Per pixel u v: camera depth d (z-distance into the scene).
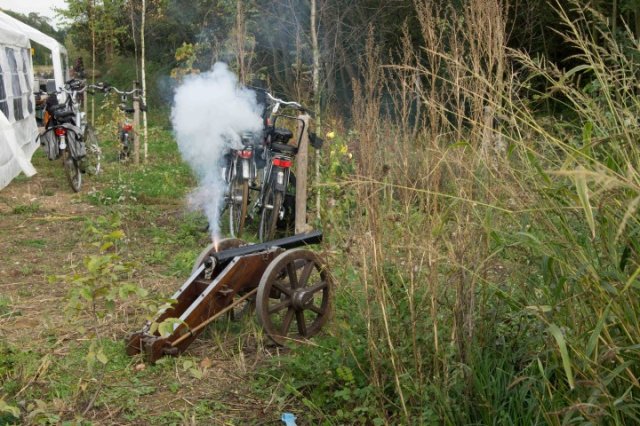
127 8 18.28
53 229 8.71
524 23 14.04
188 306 4.94
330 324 4.91
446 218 3.63
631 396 2.93
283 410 4.07
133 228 8.66
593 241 3.01
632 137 3.09
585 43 3.82
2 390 4.26
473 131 3.83
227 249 5.15
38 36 20.44
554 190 3.19
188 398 4.24
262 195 7.74
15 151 11.06
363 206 4.01
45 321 5.14
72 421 3.93
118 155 14.43
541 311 3.15
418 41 16.34
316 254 5.07
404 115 4.20
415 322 3.82
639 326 2.87
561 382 3.29
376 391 3.77
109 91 13.76
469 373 3.59
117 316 5.50
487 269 3.71
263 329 4.88
